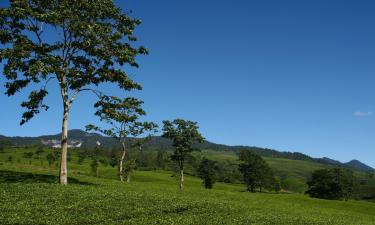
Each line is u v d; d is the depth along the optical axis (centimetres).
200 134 11281
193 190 8281
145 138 10944
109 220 3709
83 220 3597
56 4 5819
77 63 6078
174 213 4447
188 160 11500
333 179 18425
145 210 4362
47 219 3484
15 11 5434
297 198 11119
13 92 5738
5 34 5562
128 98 8494
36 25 5766
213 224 3978
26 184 5212
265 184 18825
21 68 5581
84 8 5844
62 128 5809
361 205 10694
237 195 8412
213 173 17212
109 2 5950
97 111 6106
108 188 5881
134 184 7950
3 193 4466
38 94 5709
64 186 5356
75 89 5959
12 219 3344
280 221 4884
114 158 12388
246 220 4544
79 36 5844
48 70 5306
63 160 5753
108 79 5912
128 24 6109
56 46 5866
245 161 18938
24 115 5825
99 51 5812
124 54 5859
